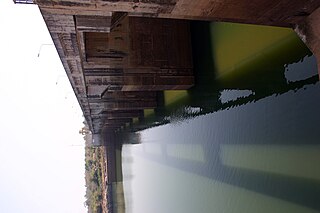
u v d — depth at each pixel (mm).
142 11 11258
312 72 15180
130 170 58750
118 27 22656
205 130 25281
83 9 11234
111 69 23203
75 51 18531
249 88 19578
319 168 14820
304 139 15680
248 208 19922
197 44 24750
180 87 25672
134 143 53438
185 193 29844
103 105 34844
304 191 15586
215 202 23938
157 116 37031
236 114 21031
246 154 20078
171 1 10547
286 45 16641
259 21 11984
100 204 92625
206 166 25312
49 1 10406
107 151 72562
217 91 23000
